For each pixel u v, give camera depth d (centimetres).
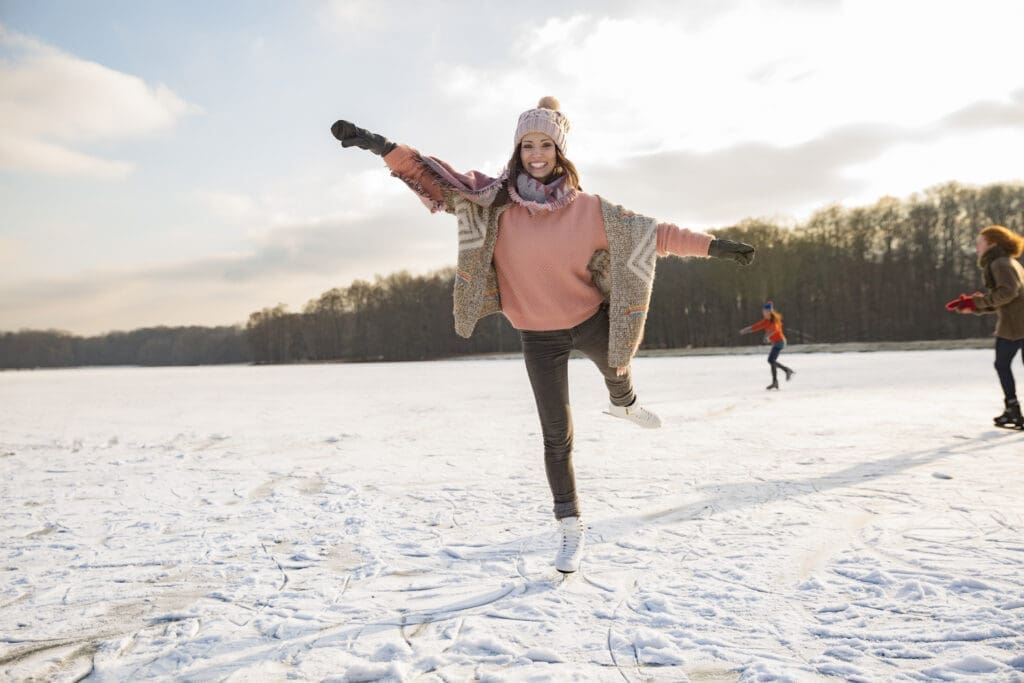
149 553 322
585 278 270
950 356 2284
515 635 218
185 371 4772
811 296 5384
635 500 397
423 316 7569
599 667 193
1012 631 202
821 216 5672
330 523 371
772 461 499
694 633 212
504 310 282
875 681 178
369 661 203
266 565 300
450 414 956
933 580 247
